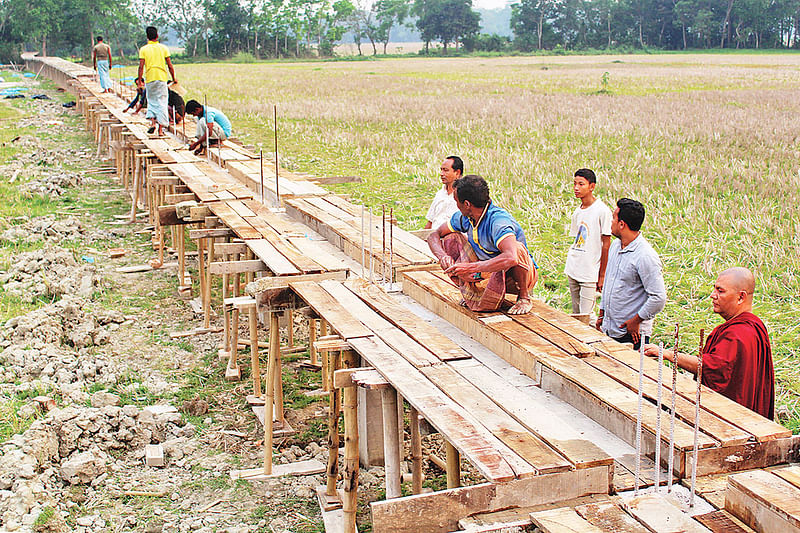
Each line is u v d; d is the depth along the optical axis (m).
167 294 10.37
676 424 4.06
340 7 106.06
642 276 5.82
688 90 37.34
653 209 13.20
